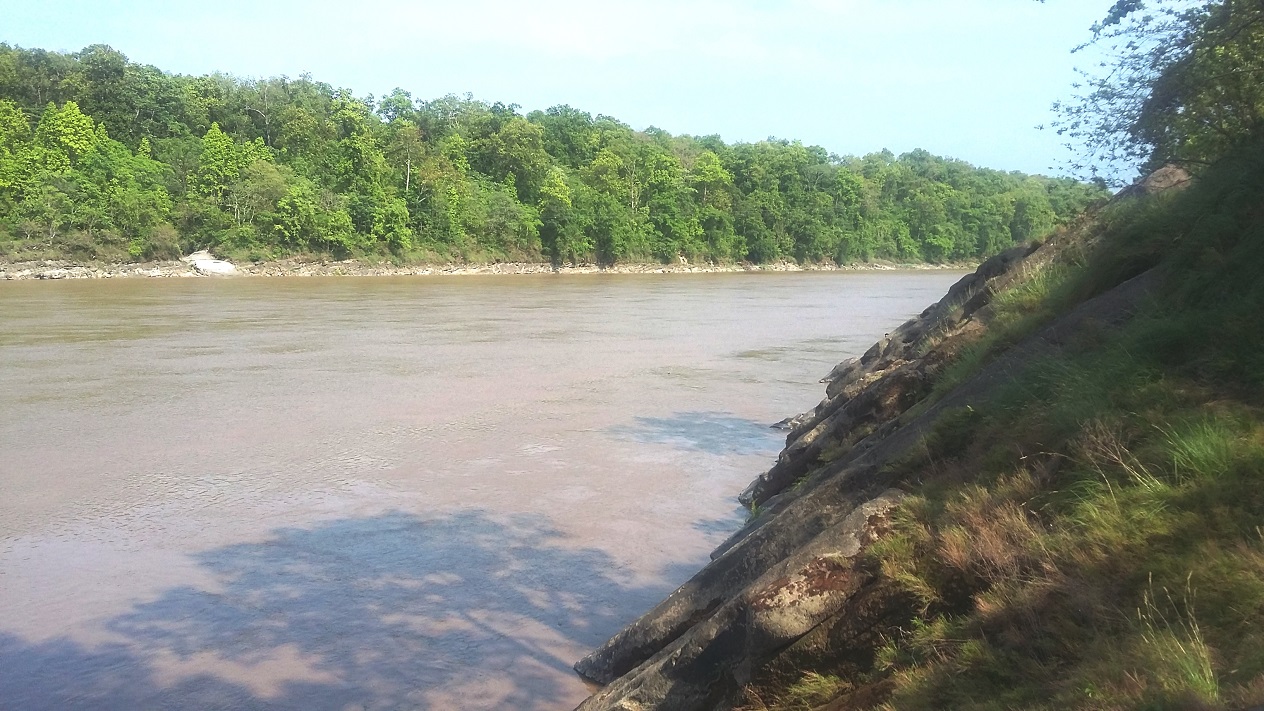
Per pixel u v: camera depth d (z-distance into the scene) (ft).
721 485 49.14
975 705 14.74
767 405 72.90
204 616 32.40
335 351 103.19
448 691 27.09
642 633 26.37
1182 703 11.93
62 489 47.80
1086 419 20.54
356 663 28.86
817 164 410.11
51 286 205.87
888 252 408.46
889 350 58.08
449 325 134.62
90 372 86.33
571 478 50.44
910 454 24.26
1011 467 21.24
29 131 256.73
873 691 17.16
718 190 372.58
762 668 19.44
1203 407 19.33
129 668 28.68
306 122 295.28
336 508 44.80
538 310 164.66
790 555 22.44
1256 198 25.49
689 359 99.66
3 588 34.81
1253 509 15.96
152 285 215.10
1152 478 17.63
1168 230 29.07
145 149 269.03
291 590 34.73
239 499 46.21
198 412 68.03
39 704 26.53
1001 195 420.36
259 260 258.57
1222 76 32.17
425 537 40.57
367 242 276.21
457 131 344.69
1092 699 13.00
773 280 298.97
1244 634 13.34
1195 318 22.29
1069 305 31.27
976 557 18.15
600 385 81.92
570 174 353.10
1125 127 37.22
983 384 27.04
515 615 32.40
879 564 19.39
